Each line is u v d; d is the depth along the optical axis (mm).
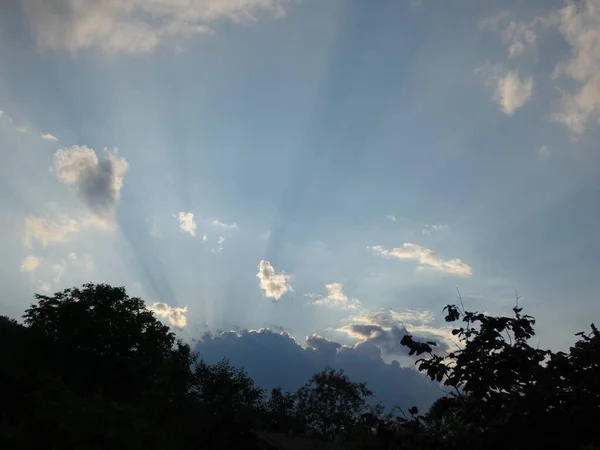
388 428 6086
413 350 7051
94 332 47000
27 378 24516
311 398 47531
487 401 6566
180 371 28875
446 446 5898
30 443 14445
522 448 5801
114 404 16484
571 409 5766
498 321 6973
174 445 20453
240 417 30234
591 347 6301
